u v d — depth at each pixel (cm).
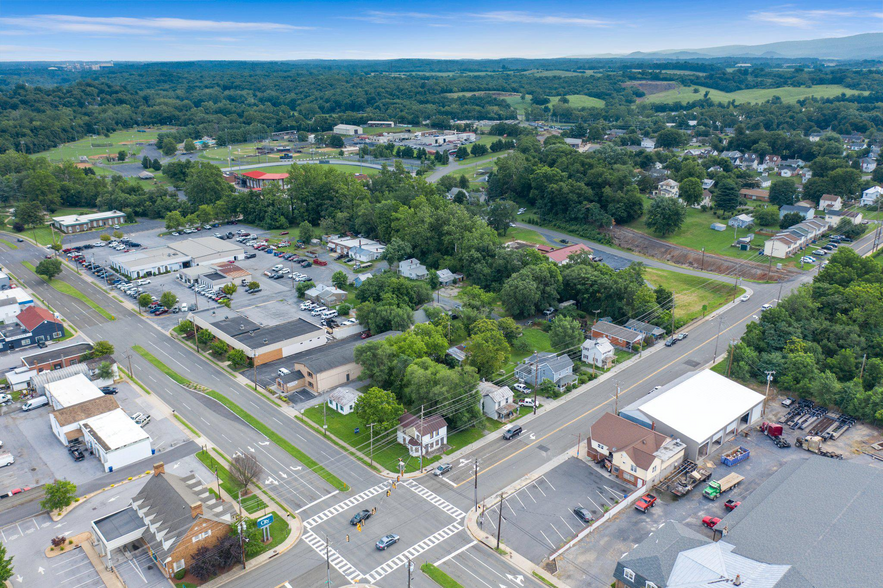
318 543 8112
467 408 10825
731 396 11050
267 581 7450
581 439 10581
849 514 7806
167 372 12900
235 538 7725
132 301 16988
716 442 10375
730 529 7838
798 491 8394
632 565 7219
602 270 16788
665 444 9712
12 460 9856
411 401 11469
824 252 19950
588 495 9100
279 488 9231
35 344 14250
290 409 11488
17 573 7581
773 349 13250
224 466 9712
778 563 7006
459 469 9762
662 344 14338
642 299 15250
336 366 12238
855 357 12706
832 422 10969
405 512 8725
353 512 8719
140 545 8019
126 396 11894
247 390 12175
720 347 14000
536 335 15075
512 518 8600
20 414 11406
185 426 10881
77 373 12381
